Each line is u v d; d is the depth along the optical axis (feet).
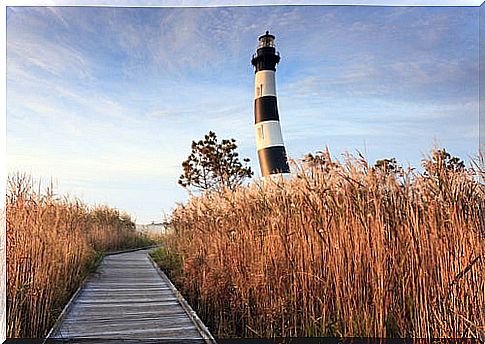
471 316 10.02
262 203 13.66
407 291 10.52
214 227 15.71
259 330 12.51
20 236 13.57
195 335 12.00
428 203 10.73
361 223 10.98
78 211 17.89
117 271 20.67
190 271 16.21
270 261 12.53
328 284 11.23
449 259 10.32
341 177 11.59
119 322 13.02
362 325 10.58
